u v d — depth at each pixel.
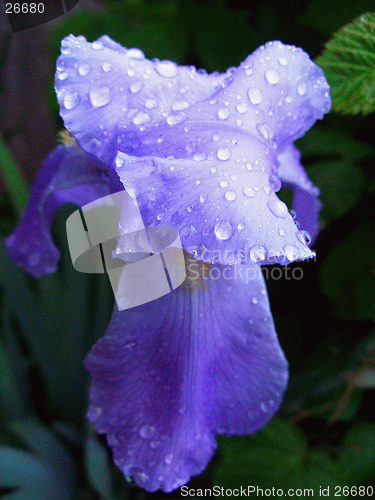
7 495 0.26
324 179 0.27
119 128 0.17
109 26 0.30
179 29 0.29
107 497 0.26
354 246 0.27
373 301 0.27
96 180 0.20
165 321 0.19
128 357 0.19
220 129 0.17
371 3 0.26
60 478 0.28
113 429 0.19
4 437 0.30
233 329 0.19
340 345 0.28
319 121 0.28
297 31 0.29
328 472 0.26
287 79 0.18
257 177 0.17
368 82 0.19
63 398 0.30
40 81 0.39
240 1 0.30
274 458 0.27
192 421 0.19
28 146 0.41
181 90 0.18
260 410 0.19
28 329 0.31
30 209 0.23
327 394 0.29
